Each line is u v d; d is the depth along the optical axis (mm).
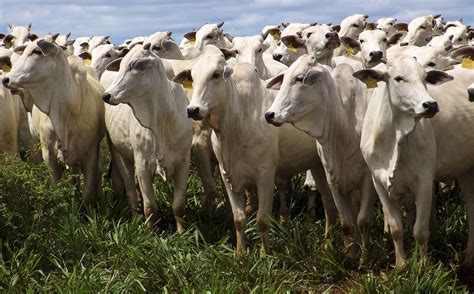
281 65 16094
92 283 9859
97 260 10758
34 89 12359
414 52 13133
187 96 12812
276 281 9977
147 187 12094
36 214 10898
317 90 10469
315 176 11820
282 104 10398
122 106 12523
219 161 11148
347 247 10828
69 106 12547
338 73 11031
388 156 10016
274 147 11156
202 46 18469
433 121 10211
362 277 10102
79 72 12773
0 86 13117
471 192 11055
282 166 11586
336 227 11609
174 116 11852
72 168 13312
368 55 15047
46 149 12867
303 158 11633
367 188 10781
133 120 12070
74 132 12727
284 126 11352
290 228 11234
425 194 10000
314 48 15672
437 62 12773
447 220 11766
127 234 11234
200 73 10719
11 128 13195
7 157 11383
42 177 11531
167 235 11609
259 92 11195
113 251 10969
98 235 11273
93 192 12859
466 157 10555
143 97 11594
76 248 10922
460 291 9742
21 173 11109
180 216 12070
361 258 10609
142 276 10148
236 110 10922
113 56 17281
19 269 10172
